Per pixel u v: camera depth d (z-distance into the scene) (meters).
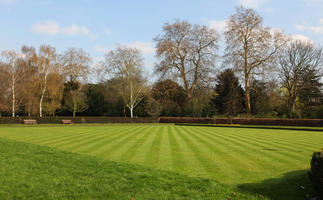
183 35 41.38
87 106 48.97
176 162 9.77
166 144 14.80
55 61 39.31
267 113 43.12
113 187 5.83
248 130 28.16
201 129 29.31
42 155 9.55
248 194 5.75
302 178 6.55
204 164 9.43
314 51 41.88
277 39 37.59
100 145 14.25
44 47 38.44
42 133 21.89
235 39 38.53
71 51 44.38
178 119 46.22
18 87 39.31
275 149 13.02
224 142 15.91
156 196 5.33
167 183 6.20
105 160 8.91
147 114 53.28
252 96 48.62
